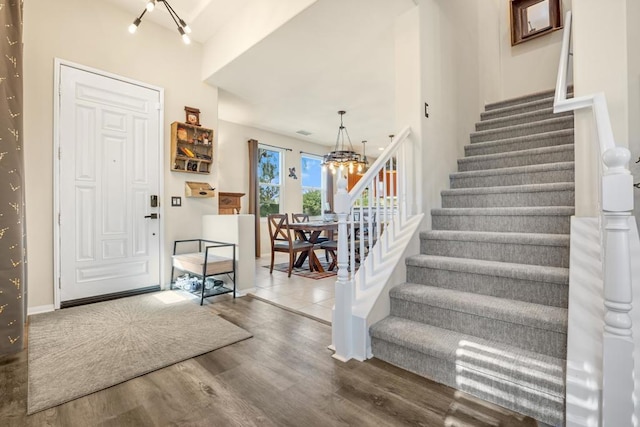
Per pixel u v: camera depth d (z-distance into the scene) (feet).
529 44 14.79
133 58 11.18
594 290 4.81
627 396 3.58
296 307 9.91
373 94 15.05
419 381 5.57
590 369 3.98
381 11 8.60
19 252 6.88
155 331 7.86
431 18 9.10
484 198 8.77
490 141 11.10
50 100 9.44
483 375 5.02
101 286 10.43
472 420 4.54
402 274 7.54
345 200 6.42
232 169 20.08
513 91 15.16
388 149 7.70
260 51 10.69
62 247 9.62
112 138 10.67
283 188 23.39
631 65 6.05
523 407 4.65
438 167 9.41
